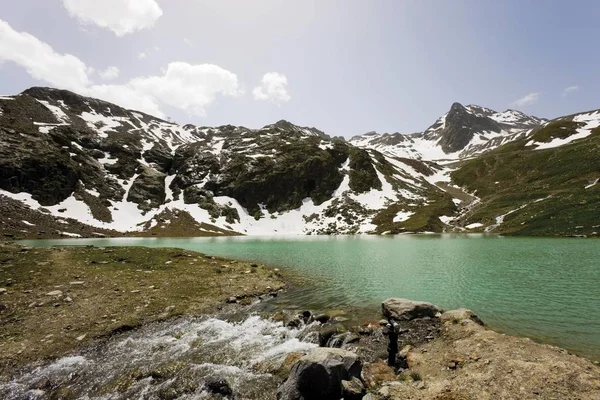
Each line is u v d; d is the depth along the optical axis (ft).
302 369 38.47
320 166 517.55
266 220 455.63
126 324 63.77
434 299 79.87
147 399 39.40
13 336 56.49
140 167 506.48
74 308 70.44
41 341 55.21
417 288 91.86
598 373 36.78
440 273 112.57
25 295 74.95
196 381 42.55
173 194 486.79
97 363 48.67
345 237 330.13
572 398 32.30
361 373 42.34
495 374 38.17
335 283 102.01
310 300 83.41
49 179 381.60
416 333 57.36
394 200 473.26
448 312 63.57
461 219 375.86
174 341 56.85
